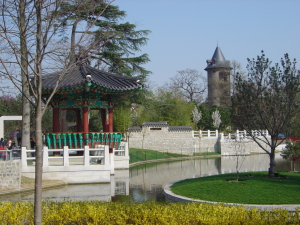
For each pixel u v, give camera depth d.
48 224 9.15
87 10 9.86
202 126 69.12
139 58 36.28
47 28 8.14
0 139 29.88
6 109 44.34
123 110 44.06
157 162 37.62
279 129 17.88
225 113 67.94
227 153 48.56
